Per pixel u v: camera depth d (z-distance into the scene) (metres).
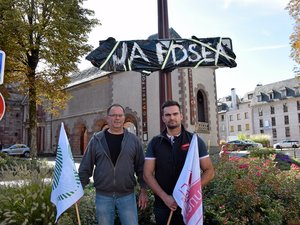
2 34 15.87
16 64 17.83
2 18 16.28
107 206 3.50
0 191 4.46
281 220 4.63
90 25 18.27
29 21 17.52
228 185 4.72
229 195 4.56
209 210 4.29
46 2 16.86
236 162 5.69
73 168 3.47
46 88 18.34
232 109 76.50
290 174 6.16
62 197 3.33
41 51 17.23
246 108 73.19
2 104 5.18
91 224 4.24
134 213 3.55
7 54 16.52
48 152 31.98
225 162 5.52
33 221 4.11
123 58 5.19
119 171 3.51
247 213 4.52
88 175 3.66
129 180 3.56
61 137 3.61
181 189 3.05
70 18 17.36
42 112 33.47
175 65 5.25
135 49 5.23
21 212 4.14
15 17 15.81
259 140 34.91
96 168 3.58
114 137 3.66
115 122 3.60
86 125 27.50
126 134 3.69
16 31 16.27
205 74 22.67
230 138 45.91
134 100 22.98
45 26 17.44
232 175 5.04
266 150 13.86
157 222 3.28
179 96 20.30
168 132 3.41
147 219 4.49
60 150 3.54
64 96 19.36
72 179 3.40
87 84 27.78
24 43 17.14
